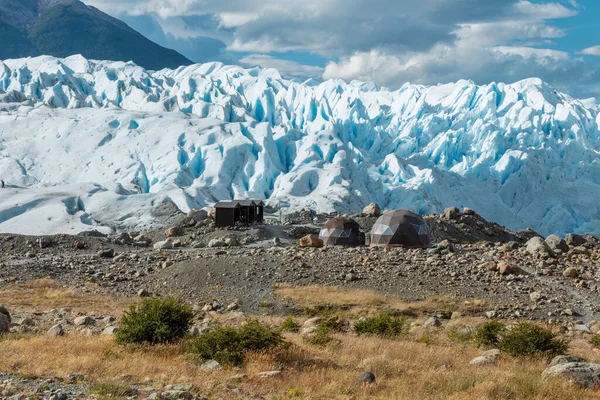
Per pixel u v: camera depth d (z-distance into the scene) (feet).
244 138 593.01
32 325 81.35
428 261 139.64
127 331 63.87
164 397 40.70
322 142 613.52
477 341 76.28
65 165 583.58
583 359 64.23
